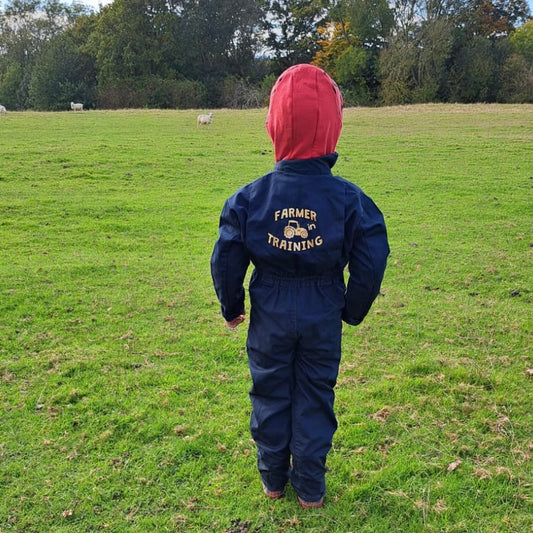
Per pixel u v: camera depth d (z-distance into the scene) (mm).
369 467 3201
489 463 3230
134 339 4867
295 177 2578
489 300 5973
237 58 60719
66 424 3559
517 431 3520
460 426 3559
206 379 4168
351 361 4445
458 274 6824
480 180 12492
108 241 8312
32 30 60875
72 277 6523
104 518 2824
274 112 2619
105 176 12789
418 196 11250
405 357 4523
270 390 2695
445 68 47125
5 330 5008
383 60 47938
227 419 3639
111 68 52188
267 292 2613
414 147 17016
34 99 53125
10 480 3062
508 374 4223
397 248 7945
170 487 3037
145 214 9844
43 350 4617
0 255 7449
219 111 29109
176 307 5668
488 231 8797
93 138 18062
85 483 3039
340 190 2576
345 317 2789
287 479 2959
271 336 2602
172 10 55938
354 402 3828
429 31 46062
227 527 2775
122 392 3953
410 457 3273
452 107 29172
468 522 2809
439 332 5004
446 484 3057
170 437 3455
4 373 4199
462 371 4184
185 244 8328
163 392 3957
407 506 2912
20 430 3500
